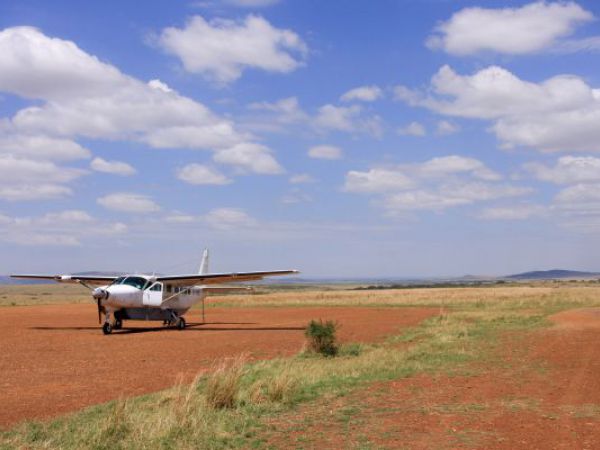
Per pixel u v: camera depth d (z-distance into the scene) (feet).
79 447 22.88
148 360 51.42
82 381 40.45
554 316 101.50
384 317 113.09
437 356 50.90
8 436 24.72
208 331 85.20
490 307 144.15
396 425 26.61
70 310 149.59
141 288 86.43
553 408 30.09
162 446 23.03
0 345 64.85
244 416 28.04
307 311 140.56
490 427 26.18
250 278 95.86
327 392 34.35
